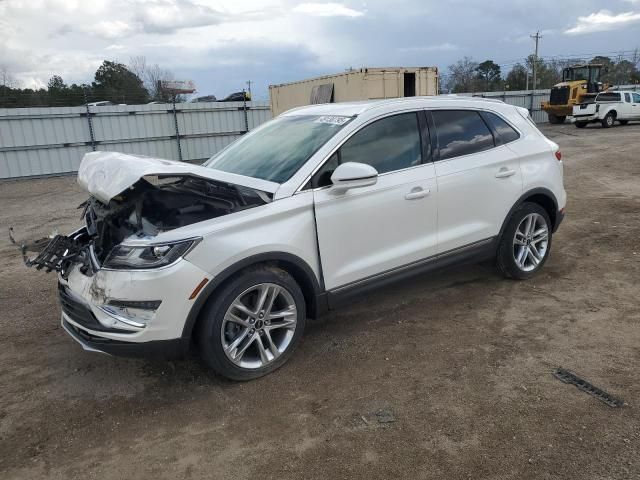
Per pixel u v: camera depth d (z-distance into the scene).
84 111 19.33
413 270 4.18
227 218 3.29
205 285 3.16
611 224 7.02
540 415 2.97
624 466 2.55
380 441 2.84
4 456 2.89
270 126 4.66
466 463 2.64
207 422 3.11
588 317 4.18
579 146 17.89
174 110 21.17
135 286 3.06
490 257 4.75
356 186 3.48
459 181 4.32
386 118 4.08
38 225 9.74
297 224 3.51
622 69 58.94
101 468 2.77
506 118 4.86
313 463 2.71
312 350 3.89
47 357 4.02
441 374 3.46
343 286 3.81
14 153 18.31
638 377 3.30
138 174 3.10
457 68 62.06
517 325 4.11
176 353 3.20
